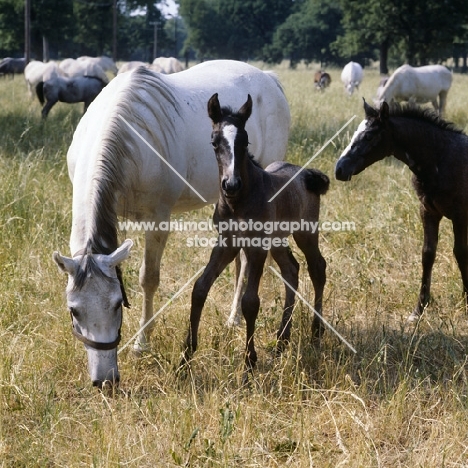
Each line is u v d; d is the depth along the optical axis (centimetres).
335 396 454
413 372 492
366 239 735
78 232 448
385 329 558
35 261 653
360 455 380
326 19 7806
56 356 494
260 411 431
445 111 1870
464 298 602
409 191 862
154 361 495
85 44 6919
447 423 414
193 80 604
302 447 389
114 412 421
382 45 4206
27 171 856
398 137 557
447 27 3788
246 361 479
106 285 411
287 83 3228
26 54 2709
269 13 8950
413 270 676
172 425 410
